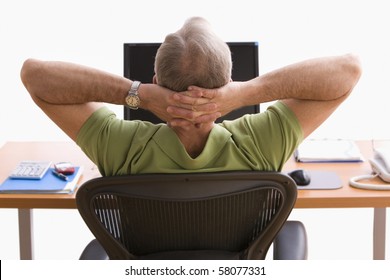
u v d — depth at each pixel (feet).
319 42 9.95
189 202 4.55
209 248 4.93
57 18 10.00
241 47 7.16
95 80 4.86
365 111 10.08
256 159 4.76
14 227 10.17
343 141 7.44
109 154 4.81
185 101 4.49
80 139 4.92
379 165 6.33
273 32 9.99
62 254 9.51
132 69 7.11
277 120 4.88
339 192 6.06
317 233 9.90
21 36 10.03
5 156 7.29
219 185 4.49
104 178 4.45
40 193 6.10
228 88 4.73
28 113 10.39
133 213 4.67
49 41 10.09
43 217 10.44
